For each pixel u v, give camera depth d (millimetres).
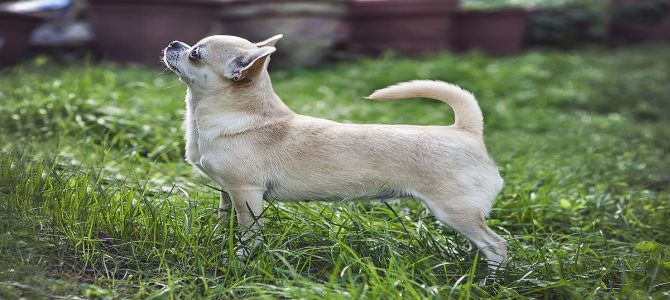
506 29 14000
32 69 9195
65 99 6363
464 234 3887
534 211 5047
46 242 3684
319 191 3965
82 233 3754
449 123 8273
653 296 3586
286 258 3846
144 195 4164
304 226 4125
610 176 6309
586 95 11211
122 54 11289
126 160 5383
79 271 3613
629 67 13508
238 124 3938
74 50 11617
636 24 17188
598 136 8398
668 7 17156
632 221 5008
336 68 11562
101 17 11258
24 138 5516
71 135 5887
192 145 4105
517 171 5984
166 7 11102
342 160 3912
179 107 7059
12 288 3240
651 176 6461
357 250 3951
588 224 4977
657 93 11547
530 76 11781
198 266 3641
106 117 6145
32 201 3977
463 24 14117
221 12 11531
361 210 4750
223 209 4078
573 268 3969
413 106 9305
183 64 4000
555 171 6141
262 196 3984
